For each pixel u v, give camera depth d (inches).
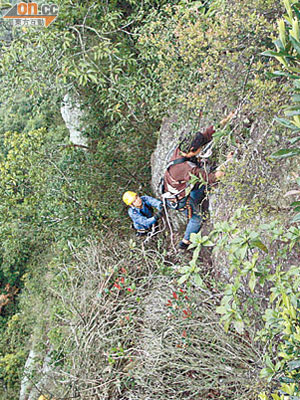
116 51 182.7
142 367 126.3
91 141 254.1
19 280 366.9
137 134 231.3
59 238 215.2
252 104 108.7
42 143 218.4
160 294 142.5
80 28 206.5
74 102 247.9
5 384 304.0
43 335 275.9
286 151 61.6
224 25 108.5
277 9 103.3
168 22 145.3
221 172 127.2
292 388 61.6
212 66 118.4
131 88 188.1
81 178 216.1
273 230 85.0
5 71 196.4
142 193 218.2
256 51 108.6
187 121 156.9
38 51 192.4
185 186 139.9
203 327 126.3
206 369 114.0
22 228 209.5
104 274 160.1
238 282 84.4
